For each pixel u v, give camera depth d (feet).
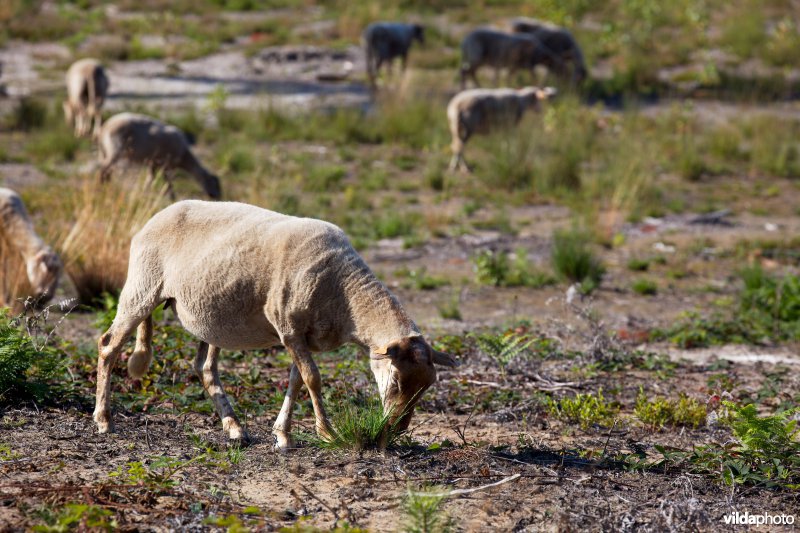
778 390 92.53
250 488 60.29
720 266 160.25
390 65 311.06
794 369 103.91
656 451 73.26
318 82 312.50
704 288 146.61
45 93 281.54
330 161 226.38
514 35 290.35
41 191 170.91
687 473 66.54
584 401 83.87
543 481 63.21
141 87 297.94
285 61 333.42
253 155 219.00
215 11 404.16
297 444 68.74
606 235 173.37
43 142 220.02
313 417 78.33
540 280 147.33
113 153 172.04
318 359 97.60
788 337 120.37
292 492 57.93
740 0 386.32
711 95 295.07
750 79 304.71
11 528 51.72
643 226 186.39
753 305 130.72
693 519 56.80
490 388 89.56
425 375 62.03
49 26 364.38
